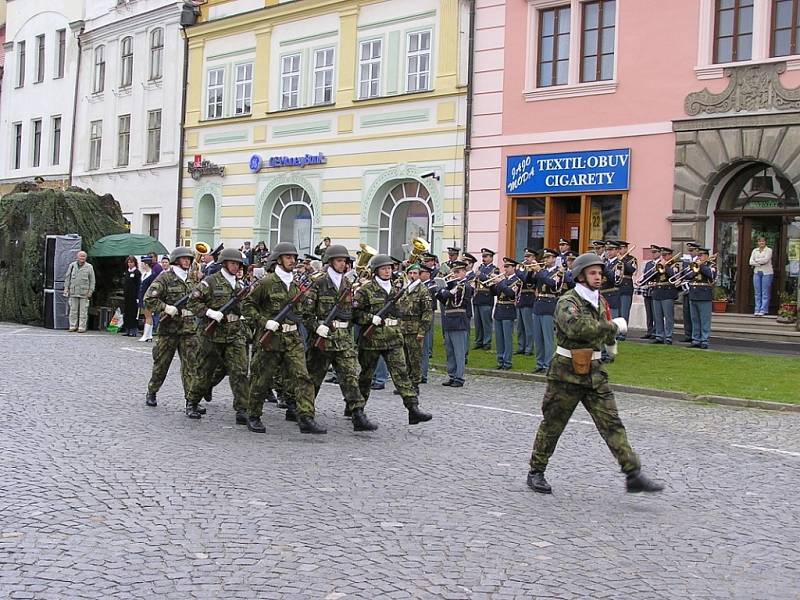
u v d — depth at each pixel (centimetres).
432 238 2684
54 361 1716
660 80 2227
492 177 2525
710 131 2150
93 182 3981
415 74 2728
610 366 1688
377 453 979
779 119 2052
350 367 1112
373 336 1133
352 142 2878
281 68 3123
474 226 2564
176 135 3516
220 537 664
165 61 3581
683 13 2192
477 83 2556
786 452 1036
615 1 2319
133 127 3750
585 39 2377
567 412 820
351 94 2881
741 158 2106
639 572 621
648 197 2245
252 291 1084
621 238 2291
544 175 2419
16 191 2844
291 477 855
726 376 1572
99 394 1331
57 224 2642
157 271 2269
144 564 604
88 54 4050
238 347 1145
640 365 1694
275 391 1322
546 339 1662
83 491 780
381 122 2797
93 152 4025
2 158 4634
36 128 4416
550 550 660
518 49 2472
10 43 4578
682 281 1942
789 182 2122
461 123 2595
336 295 1116
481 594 567
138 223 3706
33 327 2605
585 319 806
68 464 879
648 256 2245
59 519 697
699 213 2172
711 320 2066
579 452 1009
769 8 2091
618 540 693
